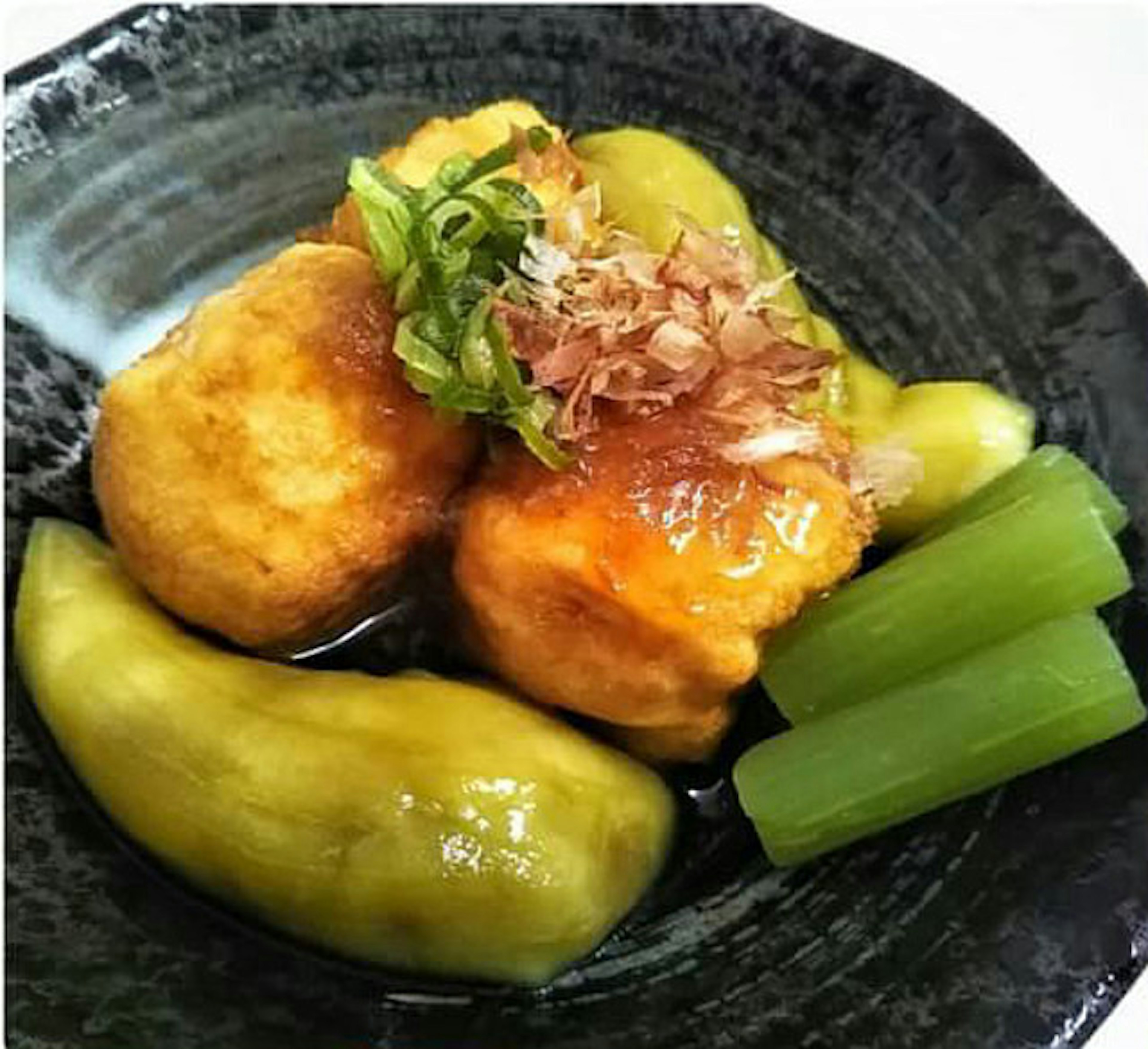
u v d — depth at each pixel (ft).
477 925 0.46
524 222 0.49
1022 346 0.57
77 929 0.47
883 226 0.61
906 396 0.56
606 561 0.47
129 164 0.60
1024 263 0.58
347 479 0.49
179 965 0.47
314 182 0.62
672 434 0.48
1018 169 0.59
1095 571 0.49
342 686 0.49
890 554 0.55
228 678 0.49
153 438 0.50
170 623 0.51
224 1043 0.45
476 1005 0.48
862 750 0.48
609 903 0.48
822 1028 0.46
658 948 0.50
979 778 0.48
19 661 0.51
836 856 0.50
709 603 0.47
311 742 0.47
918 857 0.49
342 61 0.62
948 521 0.53
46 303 0.58
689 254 0.50
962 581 0.49
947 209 0.60
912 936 0.48
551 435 0.47
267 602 0.50
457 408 0.48
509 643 0.49
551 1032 0.47
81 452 0.57
